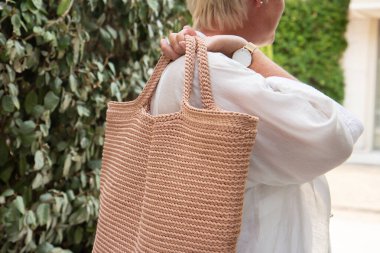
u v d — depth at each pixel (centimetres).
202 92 110
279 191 120
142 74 259
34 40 199
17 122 194
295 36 1011
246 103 109
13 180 206
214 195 101
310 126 105
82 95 218
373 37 1002
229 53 121
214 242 100
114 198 126
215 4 125
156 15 252
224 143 100
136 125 122
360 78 1012
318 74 1013
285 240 121
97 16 227
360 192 734
